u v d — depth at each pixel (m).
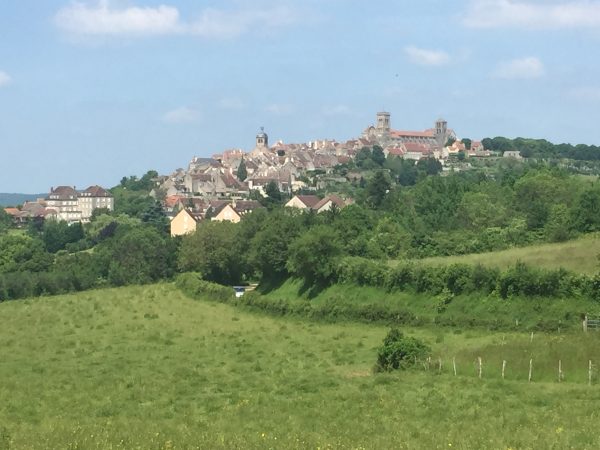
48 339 75.88
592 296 71.44
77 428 37.41
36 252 161.75
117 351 68.38
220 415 42.19
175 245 147.88
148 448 32.03
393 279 87.88
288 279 108.94
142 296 110.56
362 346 68.06
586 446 32.53
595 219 120.69
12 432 37.66
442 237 125.38
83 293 123.81
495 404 42.91
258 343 71.38
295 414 41.88
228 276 131.62
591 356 51.44
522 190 147.38
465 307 77.62
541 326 69.56
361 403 44.41
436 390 47.00
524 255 95.62
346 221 126.81
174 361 62.44
